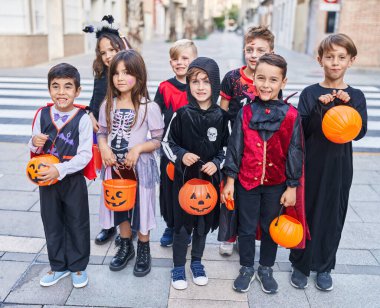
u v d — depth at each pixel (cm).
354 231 363
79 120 259
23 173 485
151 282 286
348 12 1600
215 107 269
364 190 459
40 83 1122
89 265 304
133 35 1548
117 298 268
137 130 280
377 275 299
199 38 3962
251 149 255
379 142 660
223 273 299
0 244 328
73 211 266
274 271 303
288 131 250
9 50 1405
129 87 270
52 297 267
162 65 1572
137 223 285
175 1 4809
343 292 279
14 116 768
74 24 1992
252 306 263
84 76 1247
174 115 273
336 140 243
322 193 266
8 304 259
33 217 374
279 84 250
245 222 270
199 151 271
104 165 292
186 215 275
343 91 258
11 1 1379
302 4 2380
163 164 311
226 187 263
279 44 3478
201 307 261
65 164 246
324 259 279
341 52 252
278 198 265
